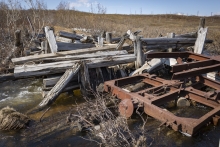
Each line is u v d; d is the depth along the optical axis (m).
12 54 9.93
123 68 8.60
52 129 4.99
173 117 4.63
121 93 5.89
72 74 6.48
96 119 5.01
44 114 5.73
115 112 5.76
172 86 6.27
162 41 9.58
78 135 4.74
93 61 7.20
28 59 7.74
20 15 14.81
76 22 21.52
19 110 5.96
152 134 4.79
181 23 31.61
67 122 5.26
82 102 6.45
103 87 6.76
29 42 11.92
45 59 7.48
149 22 32.06
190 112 5.99
